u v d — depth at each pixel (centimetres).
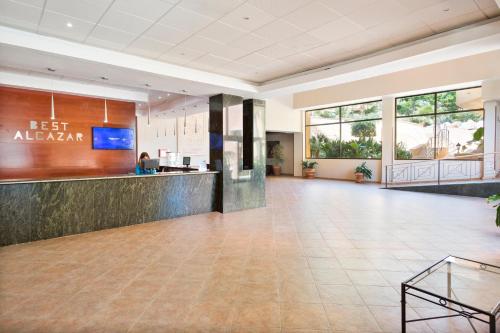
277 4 396
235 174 796
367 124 1514
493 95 1033
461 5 406
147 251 476
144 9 402
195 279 373
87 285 356
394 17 439
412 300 317
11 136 796
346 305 310
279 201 941
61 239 544
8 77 746
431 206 839
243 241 528
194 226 636
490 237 541
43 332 265
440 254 457
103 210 612
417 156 1333
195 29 466
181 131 1588
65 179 567
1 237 503
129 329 270
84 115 918
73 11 405
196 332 266
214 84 691
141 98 969
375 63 570
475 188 995
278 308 305
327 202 918
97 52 527
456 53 516
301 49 556
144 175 668
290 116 1712
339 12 421
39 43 469
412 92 1270
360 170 1463
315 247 493
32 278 375
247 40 512
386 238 541
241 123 809
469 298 291
